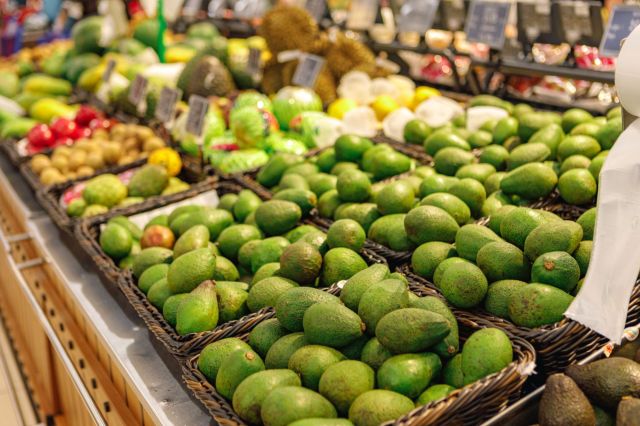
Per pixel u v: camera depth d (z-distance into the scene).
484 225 1.74
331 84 3.31
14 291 2.96
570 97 2.79
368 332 1.38
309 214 2.07
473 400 1.18
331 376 1.25
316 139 2.77
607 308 1.23
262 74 3.52
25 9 6.66
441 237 1.68
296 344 1.38
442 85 3.36
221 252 1.91
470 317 1.43
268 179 2.37
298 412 1.16
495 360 1.25
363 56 3.33
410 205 1.90
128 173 2.72
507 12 2.76
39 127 3.28
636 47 1.18
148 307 1.70
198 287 1.58
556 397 1.18
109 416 1.77
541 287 1.35
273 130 2.85
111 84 3.67
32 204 2.83
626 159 1.20
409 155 2.44
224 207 2.21
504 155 2.09
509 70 2.82
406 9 3.24
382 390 1.21
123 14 4.50
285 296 1.45
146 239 2.00
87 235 2.17
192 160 2.81
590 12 2.46
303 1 4.19
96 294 2.04
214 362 1.40
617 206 1.21
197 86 3.35
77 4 5.55
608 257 1.22
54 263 2.28
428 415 1.14
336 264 1.63
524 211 1.57
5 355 2.97
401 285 1.38
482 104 2.62
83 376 2.01
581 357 1.35
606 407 1.22
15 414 2.54
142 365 1.65
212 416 1.37
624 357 1.35
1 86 4.26
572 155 1.92
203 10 5.09
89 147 2.99
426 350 1.29
